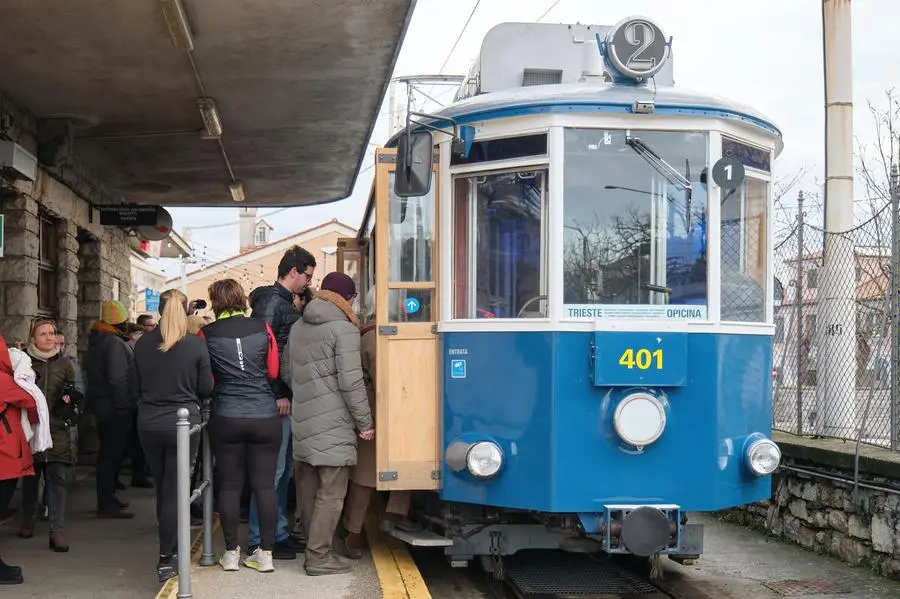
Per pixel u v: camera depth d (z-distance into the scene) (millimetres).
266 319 6434
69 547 6809
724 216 5773
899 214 7117
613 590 6090
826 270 8156
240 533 6891
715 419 5562
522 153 5676
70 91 8039
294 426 5824
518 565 6715
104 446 8039
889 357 7141
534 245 5633
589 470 5426
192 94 8227
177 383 5566
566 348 5469
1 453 5543
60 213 9797
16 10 6195
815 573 6789
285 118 9109
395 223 6059
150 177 11805
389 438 5910
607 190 5605
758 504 8516
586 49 6648
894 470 6434
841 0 8570
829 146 8570
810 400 8422
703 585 6473
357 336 5754
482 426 5695
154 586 5676
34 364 6625
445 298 5895
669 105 5625
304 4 6305
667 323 5484
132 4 6137
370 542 6742
